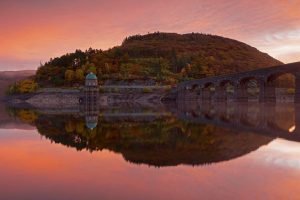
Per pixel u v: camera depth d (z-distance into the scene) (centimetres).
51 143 4050
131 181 2095
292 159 2766
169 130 5497
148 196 1788
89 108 18012
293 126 5916
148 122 7388
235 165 2533
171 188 1923
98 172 2361
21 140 4394
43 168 2528
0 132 5516
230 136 4512
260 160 2728
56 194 1850
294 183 1997
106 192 1870
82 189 1936
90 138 4538
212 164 2581
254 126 5984
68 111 14450
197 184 1997
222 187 1927
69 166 2589
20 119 9044
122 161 2773
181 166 2522
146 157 2950
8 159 2934
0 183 2080
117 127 6244
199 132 5100
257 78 18375
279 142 3841
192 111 12406
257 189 1878
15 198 1788
